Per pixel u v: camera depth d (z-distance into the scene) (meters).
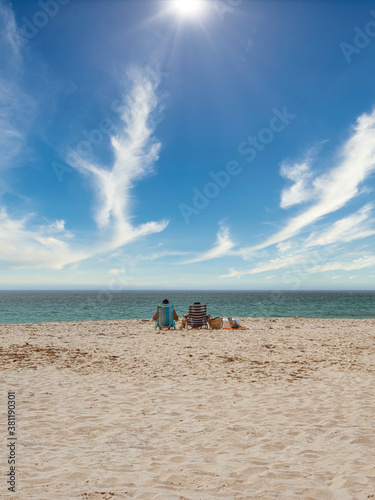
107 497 2.67
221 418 4.64
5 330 14.97
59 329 15.54
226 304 55.03
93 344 11.12
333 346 10.70
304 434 4.06
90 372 7.30
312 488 2.83
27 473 3.07
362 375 7.05
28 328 15.84
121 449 3.65
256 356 9.09
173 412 4.88
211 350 9.98
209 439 3.94
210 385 6.31
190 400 5.43
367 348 10.36
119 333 14.09
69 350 9.95
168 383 6.45
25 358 8.63
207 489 2.82
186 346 10.70
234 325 15.67
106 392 5.83
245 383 6.45
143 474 3.09
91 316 30.28
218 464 3.31
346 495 2.70
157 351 9.82
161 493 2.74
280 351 9.81
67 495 2.68
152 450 3.63
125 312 35.28
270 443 3.82
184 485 2.89
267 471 3.16
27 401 5.30
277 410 4.95
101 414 4.78
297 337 12.79
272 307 44.91
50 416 4.67
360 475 3.05
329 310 38.56
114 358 8.82
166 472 3.13
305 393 5.80
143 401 5.37
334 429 4.21
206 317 15.72
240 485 2.89
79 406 5.09
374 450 3.61
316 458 3.45
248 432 4.14
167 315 15.16
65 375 7.02
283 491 2.79
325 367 7.80
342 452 3.57
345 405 5.15
